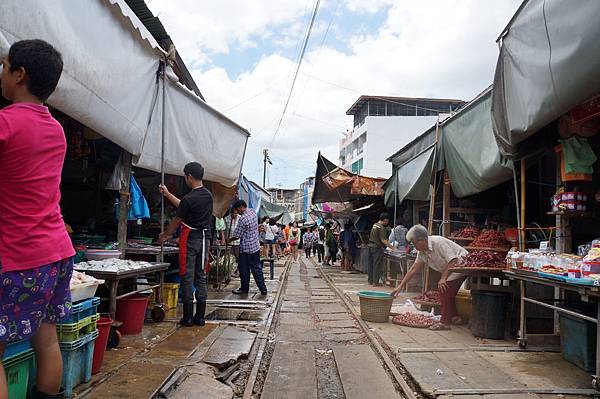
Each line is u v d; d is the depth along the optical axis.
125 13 4.74
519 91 5.09
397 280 12.16
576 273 4.23
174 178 9.12
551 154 6.92
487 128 7.02
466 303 7.05
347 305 8.85
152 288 6.09
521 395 3.98
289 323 7.04
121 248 6.06
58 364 2.81
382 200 16.41
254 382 4.28
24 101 2.55
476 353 5.32
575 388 4.16
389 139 49.41
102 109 4.73
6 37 3.24
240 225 9.77
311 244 29.12
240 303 8.48
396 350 5.38
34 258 2.44
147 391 3.59
